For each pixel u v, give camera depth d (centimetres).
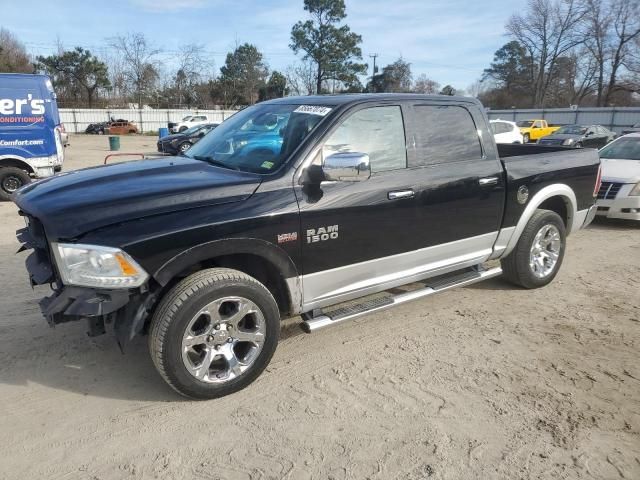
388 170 391
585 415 323
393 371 373
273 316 341
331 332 435
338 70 5984
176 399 334
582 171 543
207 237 309
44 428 303
